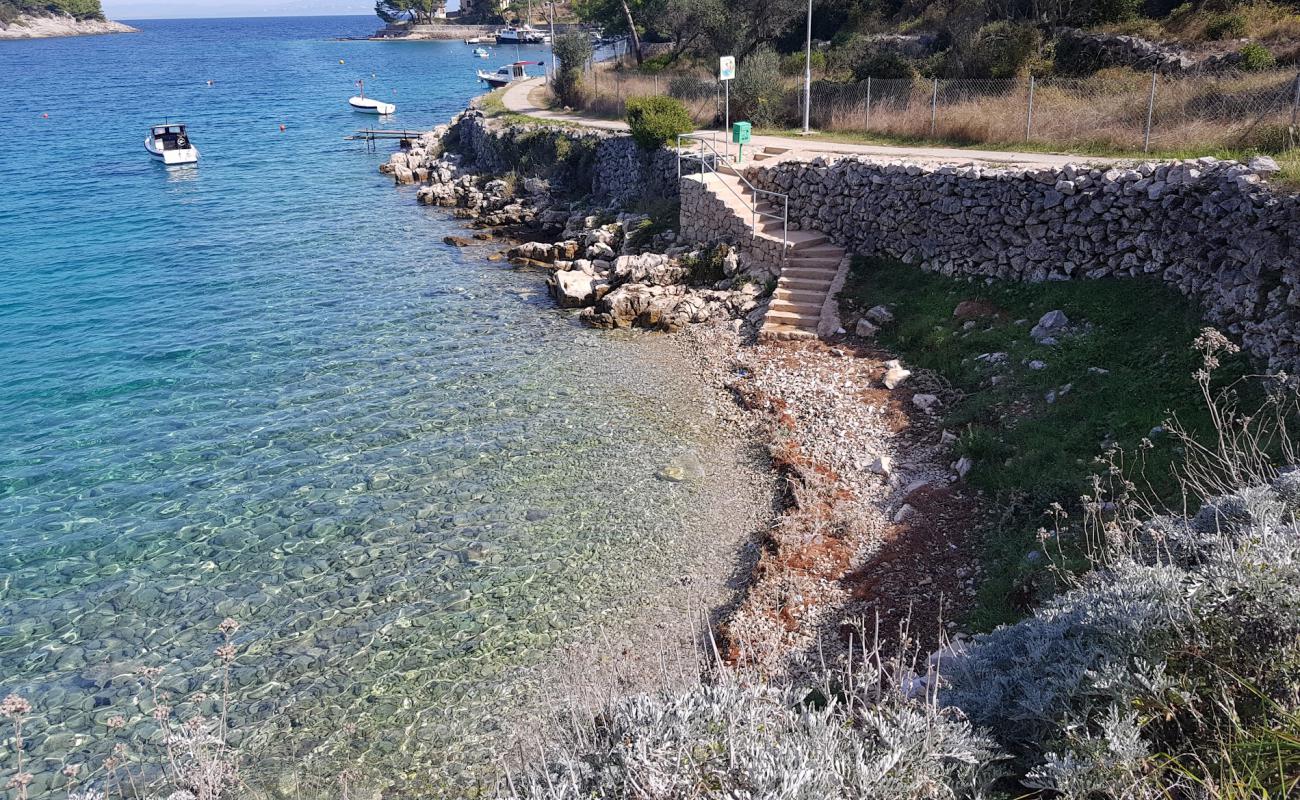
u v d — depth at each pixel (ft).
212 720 33.01
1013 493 39.55
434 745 31.42
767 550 40.34
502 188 123.75
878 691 19.29
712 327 69.26
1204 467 33.63
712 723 18.12
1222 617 17.42
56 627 38.42
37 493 49.62
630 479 48.52
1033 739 18.10
